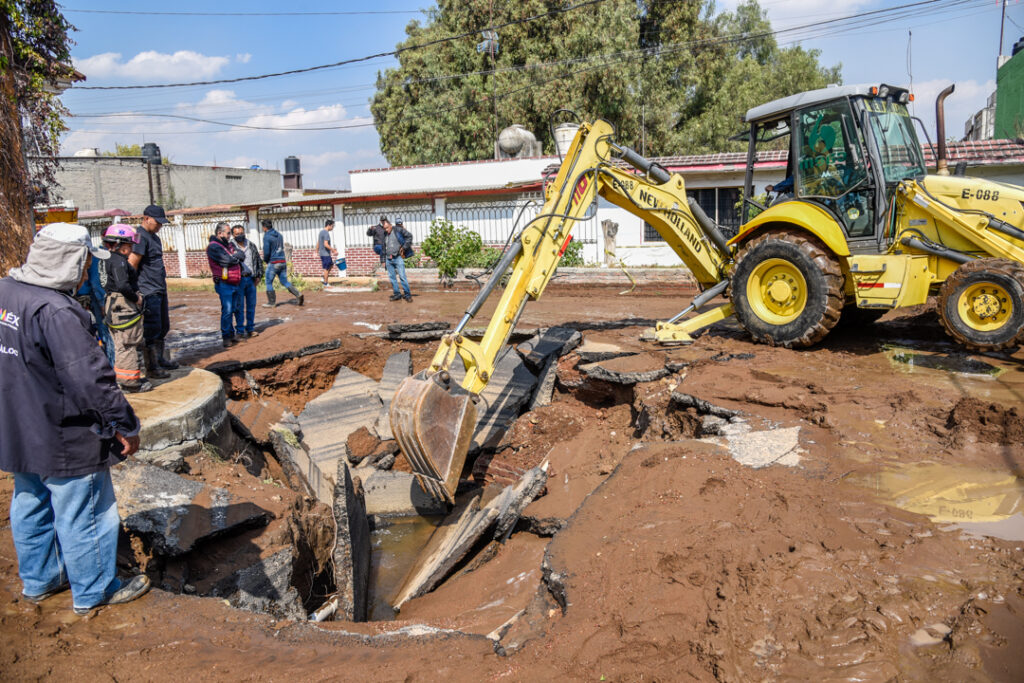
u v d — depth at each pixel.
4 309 3.46
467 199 20.61
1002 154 16.44
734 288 9.02
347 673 3.39
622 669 3.16
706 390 7.10
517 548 6.37
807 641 3.19
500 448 8.69
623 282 16.34
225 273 10.58
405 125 34.62
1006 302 7.55
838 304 8.25
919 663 3.00
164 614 4.06
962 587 3.49
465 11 31.12
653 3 33.69
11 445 3.56
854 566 3.72
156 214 7.84
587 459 7.54
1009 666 2.92
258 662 3.56
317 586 6.19
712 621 3.37
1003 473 4.86
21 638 3.66
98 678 3.37
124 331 7.17
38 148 9.95
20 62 9.69
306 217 22.56
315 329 11.62
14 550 4.54
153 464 6.23
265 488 6.41
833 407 6.35
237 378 9.98
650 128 33.06
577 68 29.08
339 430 9.48
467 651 3.59
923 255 8.16
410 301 15.30
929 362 7.76
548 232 7.33
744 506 4.48
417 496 8.68
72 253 3.59
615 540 4.25
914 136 8.98
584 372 8.97
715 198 18.97
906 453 5.30
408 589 6.49
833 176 8.54
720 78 36.22
